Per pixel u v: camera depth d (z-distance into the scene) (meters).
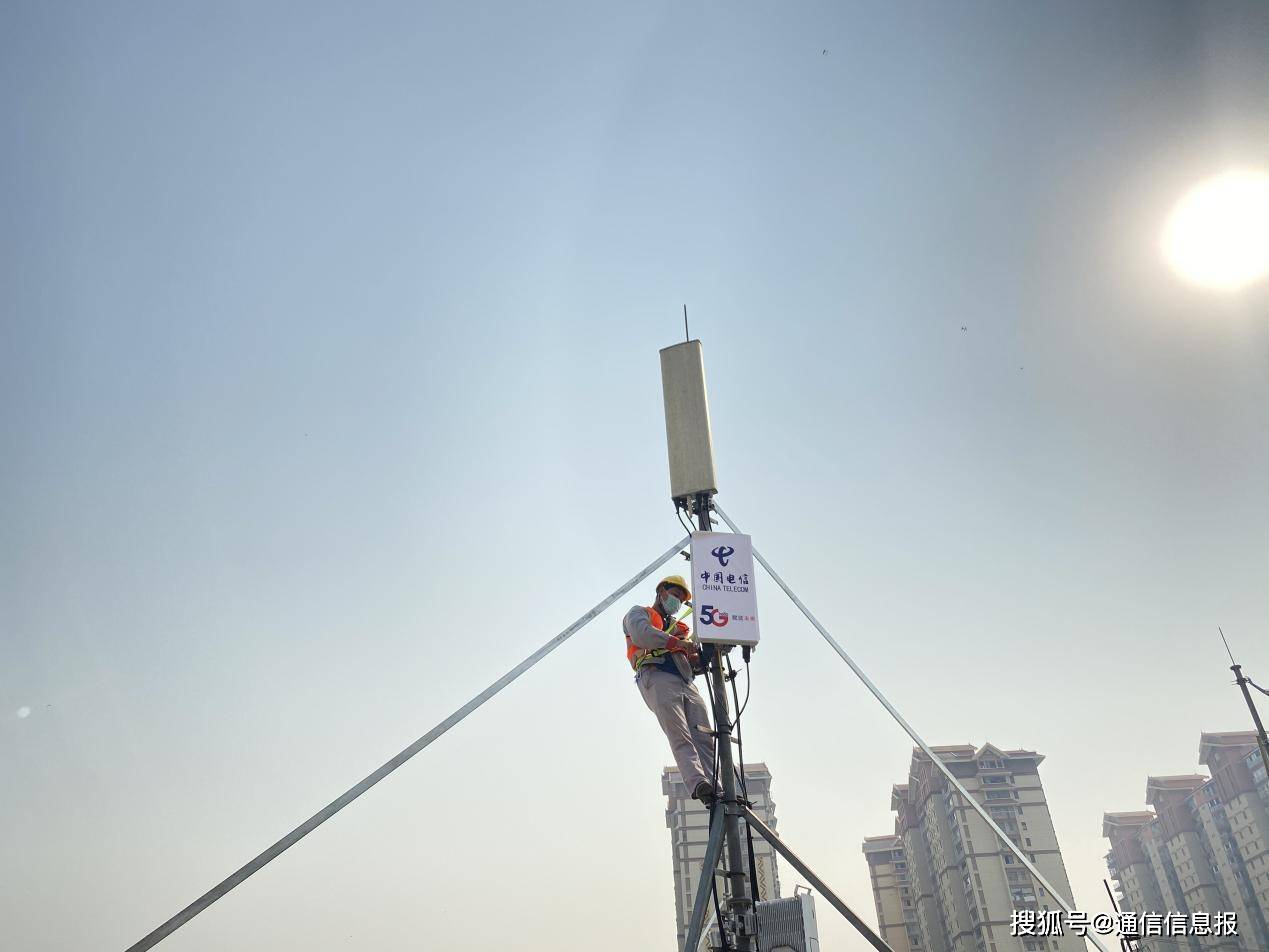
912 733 6.82
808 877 5.77
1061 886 88.81
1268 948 87.75
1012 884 89.56
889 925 108.31
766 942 9.81
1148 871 106.50
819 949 10.12
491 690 5.55
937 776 100.25
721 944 5.37
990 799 95.25
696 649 7.11
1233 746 94.69
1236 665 23.95
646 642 7.13
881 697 6.85
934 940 99.06
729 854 5.85
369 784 5.06
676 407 7.41
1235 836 94.00
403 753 5.21
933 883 102.06
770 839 5.89
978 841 92.69
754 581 6.69
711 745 6.77
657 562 6.73
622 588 6.42
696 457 7.11
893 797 112.00
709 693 6.42
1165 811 103.56
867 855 115.38
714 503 7.04
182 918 4.55
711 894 5.56
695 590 6.54
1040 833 92.38
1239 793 93.25
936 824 99.38
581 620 6.08
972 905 91.00
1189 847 99.38
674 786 97.44
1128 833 109.81
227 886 4.64
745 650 6.49
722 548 6.77
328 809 4.93
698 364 7.56
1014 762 97.19
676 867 92.62
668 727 6.75
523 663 5.74
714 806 6.09
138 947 4.45
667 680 7.00
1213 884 96.50
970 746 99.69
